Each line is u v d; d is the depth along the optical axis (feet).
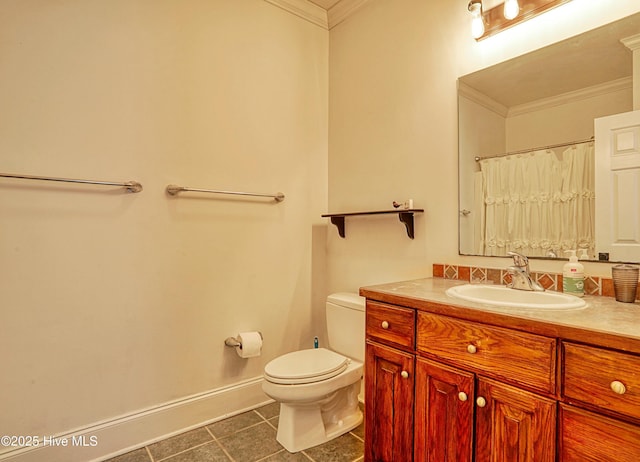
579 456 3.02
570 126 4.81
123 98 5.85
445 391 4.02
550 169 4.98
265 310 7.53
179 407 6.32
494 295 4.86
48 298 5.20
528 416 3.34
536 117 5.12
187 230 6.51
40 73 5.15
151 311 6.10
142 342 6.00
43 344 5.16
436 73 6.38
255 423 6.61
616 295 4.05
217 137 6.88
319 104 8.52
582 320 3.21
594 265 4.54
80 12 5.48
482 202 5.69
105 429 5.58
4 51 4.91
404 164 6.89
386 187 7.23
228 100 7.04
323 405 6.25
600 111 4.57
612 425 2.84
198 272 6.64
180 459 5.51
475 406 3.75
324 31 8.57
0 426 4.85
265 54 7.61
